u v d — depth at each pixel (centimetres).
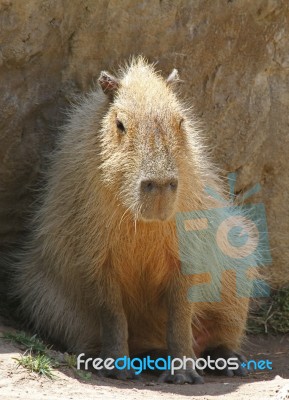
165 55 1866
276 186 2117
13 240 1925
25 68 1762
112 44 1812
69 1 1728
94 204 1606
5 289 1938
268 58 1986
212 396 1452
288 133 2072
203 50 1897
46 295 1772
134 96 1562
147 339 1788
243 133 2014
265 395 1460
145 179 1464
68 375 1500
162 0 1808
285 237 2159
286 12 1952
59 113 1828
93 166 1606
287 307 2169
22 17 1695
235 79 1964
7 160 1825
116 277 1650
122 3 1772
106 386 1478
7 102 1770
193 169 1605
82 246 1636
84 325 1719
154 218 1478
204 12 1861
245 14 1905
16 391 1342
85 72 1820
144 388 1516
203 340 1806
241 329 1830
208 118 1962
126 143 1528
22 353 1523
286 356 2008
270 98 2025
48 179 1802
